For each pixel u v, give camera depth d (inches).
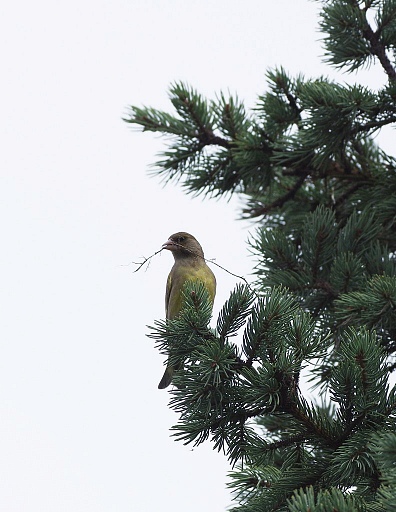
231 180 519.8
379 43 469.7
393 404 308.2
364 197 497.7
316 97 447.2
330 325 424.8
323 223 443.5
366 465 300.2
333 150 467.2
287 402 316.5
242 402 322.7
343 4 475.5
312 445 330.3
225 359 313.3
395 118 459.2
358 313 383.2
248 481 320.5
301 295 440.1
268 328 313.9
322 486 314.2
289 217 527.2
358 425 315.9
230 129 518.0
